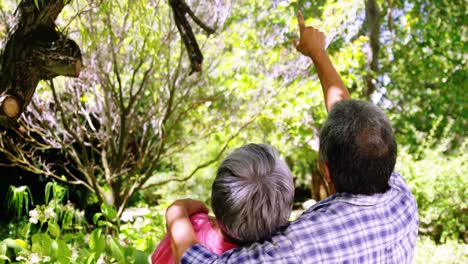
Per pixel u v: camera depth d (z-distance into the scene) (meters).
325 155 1.52
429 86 10.00
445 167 8.61
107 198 5.86
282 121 6.63
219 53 6.29
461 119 9.45
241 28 6.56
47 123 5.81
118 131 6.07
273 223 1.43
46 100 5.74
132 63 5.85
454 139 9.72
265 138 8.01
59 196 3.35
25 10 2.45
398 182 1.66
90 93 5.90
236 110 6.64
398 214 1.54
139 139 7.13
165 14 5.07
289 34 7.00
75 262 2.56
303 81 6.58
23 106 2.52
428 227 8.63
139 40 5.40
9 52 2.46
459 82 9.36
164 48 4.85
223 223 1.44
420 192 8.40
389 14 7.46
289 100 6.31
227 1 5.23
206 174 10.95
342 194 1.51
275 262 1.37
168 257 1.58
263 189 1.41
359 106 1.50
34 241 2.60
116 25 4.75
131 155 6.34
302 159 9.38
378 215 1.49
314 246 1.42
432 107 9.59
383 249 1.49
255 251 1.38
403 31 9.22
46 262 2.58
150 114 5.77
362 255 1.45
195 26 5.38
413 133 9.52
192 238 1.48
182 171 11.30
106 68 5.42
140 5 2.75
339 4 5.75
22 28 2.46
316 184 10.49
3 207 8.54
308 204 3.68
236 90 6.46
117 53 5.07
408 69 9.75
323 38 2.08
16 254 2.69
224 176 1.44
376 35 9.54
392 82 9.94
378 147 1.46
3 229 7.28
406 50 9.76
